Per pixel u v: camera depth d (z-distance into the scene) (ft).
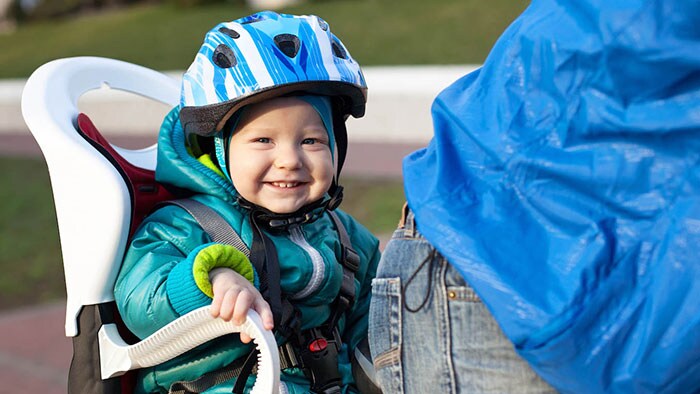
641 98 4.77
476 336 5.37
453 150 5.50
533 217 5.03
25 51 95.71
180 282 6.83
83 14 120.06
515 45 5.25
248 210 7.86
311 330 7.91
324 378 7.74
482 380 5.37
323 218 8.64
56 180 7.46
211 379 7.51
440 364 5.51
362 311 8.82
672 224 4.70
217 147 7.93
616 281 4.73
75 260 7.38
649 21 4.64
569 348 4.72
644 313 4.69
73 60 8.62
